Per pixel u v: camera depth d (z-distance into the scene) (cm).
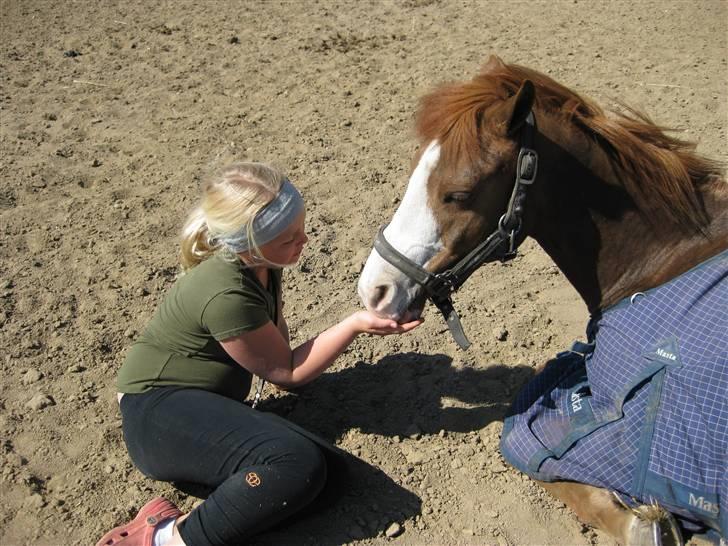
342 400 302
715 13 826
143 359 247
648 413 214
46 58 690
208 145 525
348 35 758
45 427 288
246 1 880
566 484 239
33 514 250
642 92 607
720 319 207
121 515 248
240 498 218
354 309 363
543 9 852
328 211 445
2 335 340
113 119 567
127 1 873
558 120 224
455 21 809
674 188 223
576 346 250
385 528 246
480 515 251
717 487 203
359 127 550
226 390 251
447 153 217
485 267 402
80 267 392
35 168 486
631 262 233
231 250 229
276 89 621
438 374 316
